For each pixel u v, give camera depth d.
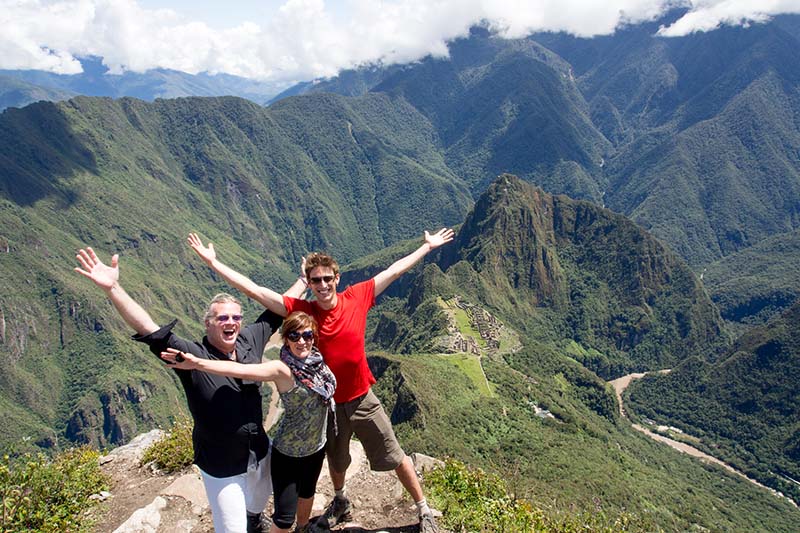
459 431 81.06
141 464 14.66
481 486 12.50
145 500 12.57
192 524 11.27
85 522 11.61
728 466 157.25
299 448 8.62
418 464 14.01
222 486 8.36
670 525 67.88
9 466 12.05
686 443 170.75
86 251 7.84
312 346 8.59
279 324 9.56
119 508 12.33
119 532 10.87
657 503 77.12
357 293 9.44
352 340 8.98
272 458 8.84
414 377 93.56
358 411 9.19
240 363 8.34
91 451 15.07
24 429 187.75
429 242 10.71
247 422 8.35
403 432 78.06
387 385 95.62
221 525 8.27
